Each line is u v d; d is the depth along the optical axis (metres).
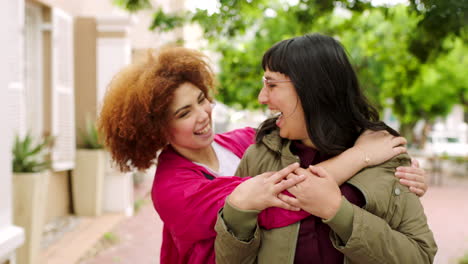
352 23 4.66
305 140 1.44
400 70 4.46
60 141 5.93
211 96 1.77
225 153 1.98
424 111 19.00
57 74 5.84
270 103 1.38
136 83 1.59
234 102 8.00
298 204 1.25
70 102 6.16
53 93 5.79
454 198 10.24
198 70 1.64
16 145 4.09
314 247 1.32
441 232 6.87
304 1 3.07
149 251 5.31
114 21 6.62
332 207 1.22
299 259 1.32
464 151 17.47
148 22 10.29
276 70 1.35
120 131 1.60
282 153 1.43
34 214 3.94
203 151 1.84
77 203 6.54
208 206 1.44
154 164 1.76
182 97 1.59
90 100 6.73
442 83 15.14
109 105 1.66
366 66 6.84
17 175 3.86
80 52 6.69
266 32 6.07
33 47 5.78
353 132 1.44
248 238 1.29
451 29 2.16
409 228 1.29
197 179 1.58
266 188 1.26
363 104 1.42
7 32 2.49
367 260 1.20
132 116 1.58
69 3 6.47
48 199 5.95
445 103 17.67
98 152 6.52
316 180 1.24
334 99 1.33
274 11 4.35
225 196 1.44
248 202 1.27
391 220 1.30
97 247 5.25
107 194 7.00
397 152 1.36
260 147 1.54
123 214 6.87
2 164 2.45
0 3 2.39
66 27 6.04
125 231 6.13
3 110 2.45
